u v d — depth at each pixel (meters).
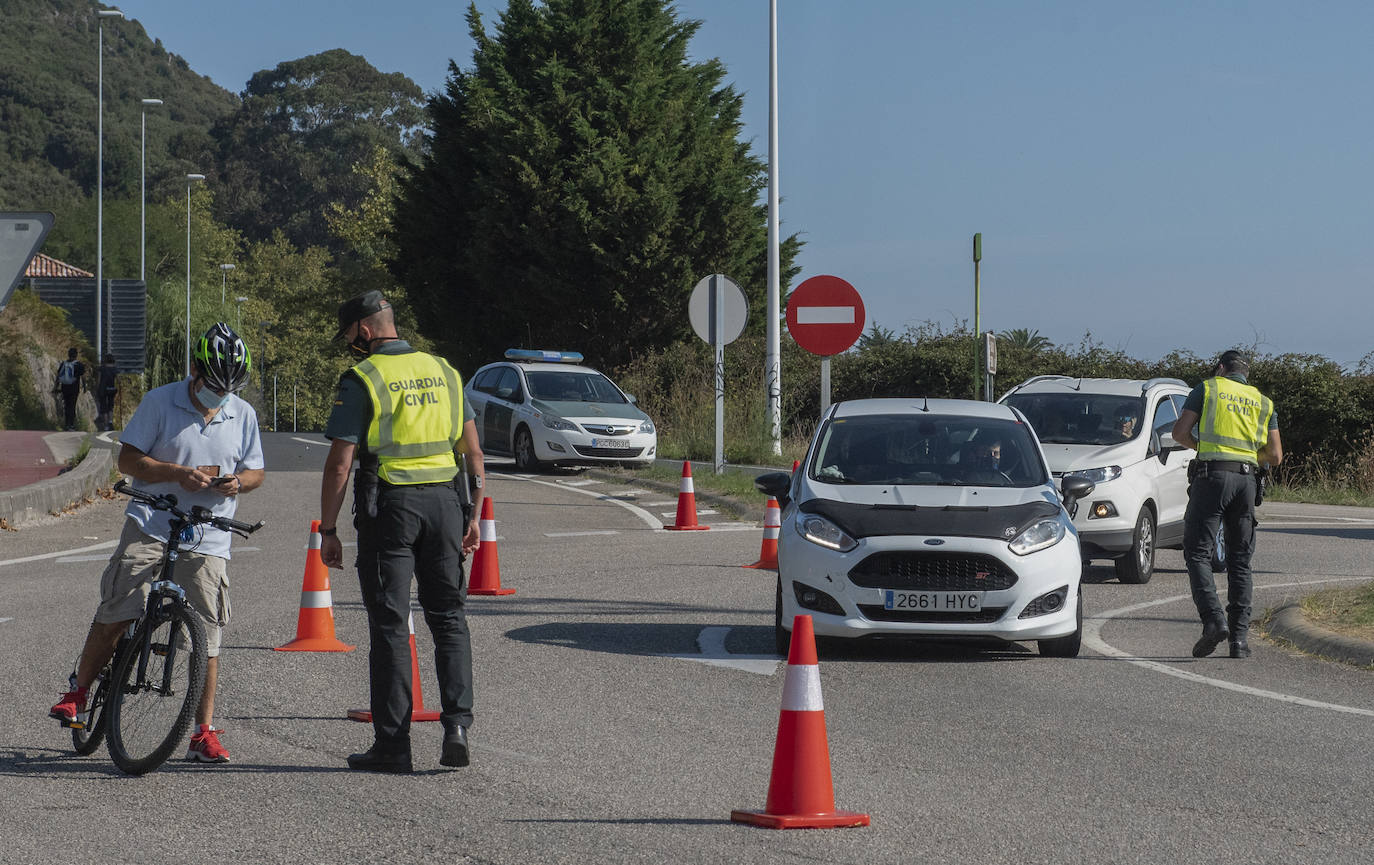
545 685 9.55
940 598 10.29
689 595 13.70
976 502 10.83
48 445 28.91
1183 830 6.32
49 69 187.25
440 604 7.38
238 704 8.86
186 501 7.37
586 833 6.20
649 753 7.72
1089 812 6.60
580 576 15.00
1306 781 7.20
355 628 11.74
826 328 20.92
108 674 7.51
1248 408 11.02
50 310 59.31
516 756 7.63
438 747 7.84
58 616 12.01
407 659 7.31
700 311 25.19
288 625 11.74
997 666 10.51
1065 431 16.20
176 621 7.13
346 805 6.62
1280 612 12.28
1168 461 16.20
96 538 18.00
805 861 5.82
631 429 27.81
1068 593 10.57
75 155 165.12
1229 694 9.48
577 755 7.67
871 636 10.38
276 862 5.77
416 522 7.23
